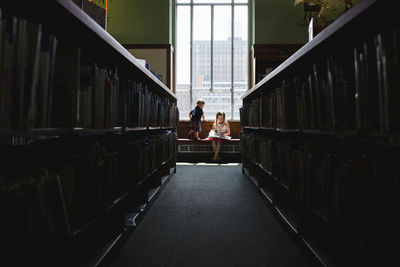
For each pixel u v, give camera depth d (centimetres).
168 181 399
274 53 663
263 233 210
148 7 696
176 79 747
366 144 163
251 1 728
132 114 208
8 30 77
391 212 95
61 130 106
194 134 664
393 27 114
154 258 170
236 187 368
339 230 126
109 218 182
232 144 640
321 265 143
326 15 609
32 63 85
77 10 110
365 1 94
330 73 129
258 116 329
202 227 223
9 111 76
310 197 161
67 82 113
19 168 107
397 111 85
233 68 744
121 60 193
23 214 81
